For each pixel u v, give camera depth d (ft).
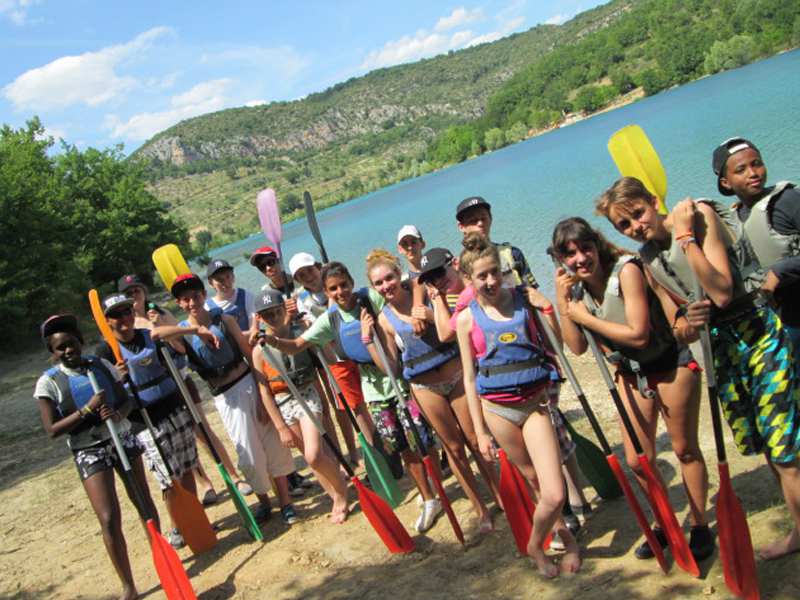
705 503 12.32
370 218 206.69
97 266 128.16
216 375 18.15
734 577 11.12
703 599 11.37
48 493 25.57
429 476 16.63
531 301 12.87
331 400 21.83
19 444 33.68
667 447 17.28
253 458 18.19
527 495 14.06
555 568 13.28
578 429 19.85
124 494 24.22
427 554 15.49
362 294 16.79
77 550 20.17
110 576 18.13
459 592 13.64
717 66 300.20
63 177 134.51
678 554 12.15
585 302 12.39
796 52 252.21
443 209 147.95
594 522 14.89
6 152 121.80
